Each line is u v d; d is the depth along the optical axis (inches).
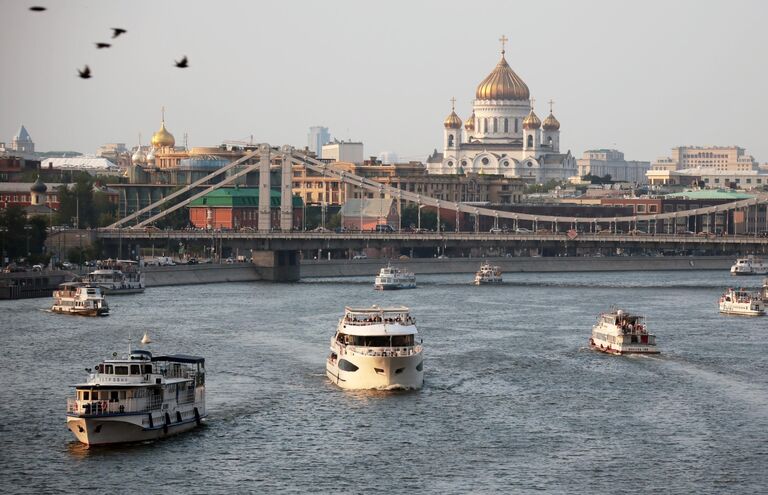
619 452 7519.7
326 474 7086.6
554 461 7337.6
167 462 7258.9
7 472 7081.7
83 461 7273.6
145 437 7642.7
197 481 6958.7
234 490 6825.8
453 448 7578.7
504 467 7224.4
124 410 7578.7
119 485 6894.7
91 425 7504.9
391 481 6978.4
